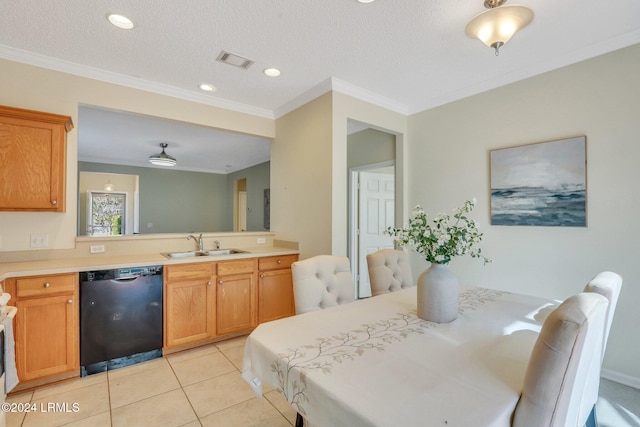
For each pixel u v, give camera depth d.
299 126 3.38
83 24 2.03
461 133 3.14
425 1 1.81
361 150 4.24
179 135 4.62
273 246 3.79
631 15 1.93
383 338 1.28
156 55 2.44
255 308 3.15
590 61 2.34
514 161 2.74
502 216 2.82
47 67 2.49
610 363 2.24
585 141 2.36
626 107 2.19
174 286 2.68
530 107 2.66
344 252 3.03
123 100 2.83
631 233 2.17
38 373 2.13
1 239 2.37
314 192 3.17
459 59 2.51
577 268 2.40
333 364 1.06
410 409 0.82
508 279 2.78
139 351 2.52
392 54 2.43
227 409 1.94
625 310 2.19
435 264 1.52
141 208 6.97
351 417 0.83
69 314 2.24
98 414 1.88
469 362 1.08
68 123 2.45
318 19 1.98
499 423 0.79
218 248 3.53
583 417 1.16
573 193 2.42
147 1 1.81
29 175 2.26
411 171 3.60
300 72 2.74
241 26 2.06
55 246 2.57
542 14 1.92
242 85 3.02
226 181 8.04
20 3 1.82
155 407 1.96
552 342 0.81
